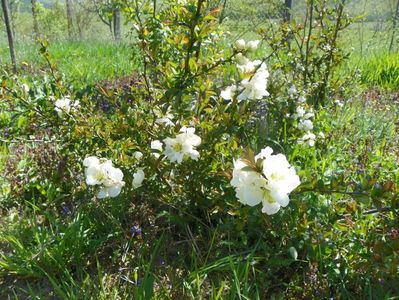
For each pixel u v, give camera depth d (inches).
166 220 119.4
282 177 80.7
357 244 103.6
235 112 115.7
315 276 96.2
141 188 118.0
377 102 239.1
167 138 104.3
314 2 210.1
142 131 115.0
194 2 116.8
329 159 148.3
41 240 115.6
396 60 320.2
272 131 154.4
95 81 284.0
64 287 100.2
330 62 208.1
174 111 116.5
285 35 204.8
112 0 130.4
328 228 105.0
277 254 104.0
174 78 114.4
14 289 107.0
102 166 102.3
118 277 104.9
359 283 99.6
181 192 118.8
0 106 158.9
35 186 140.3
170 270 101.3
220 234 112.6
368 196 90.0
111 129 120.8
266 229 107.2
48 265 109.7
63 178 138.0
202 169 113.3
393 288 97.0
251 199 82.1
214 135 111.4
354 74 241.6
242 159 79.9
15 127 172.6
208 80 116.0
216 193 112.3
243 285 100.1
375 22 433.7
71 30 746.8
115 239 117.9
